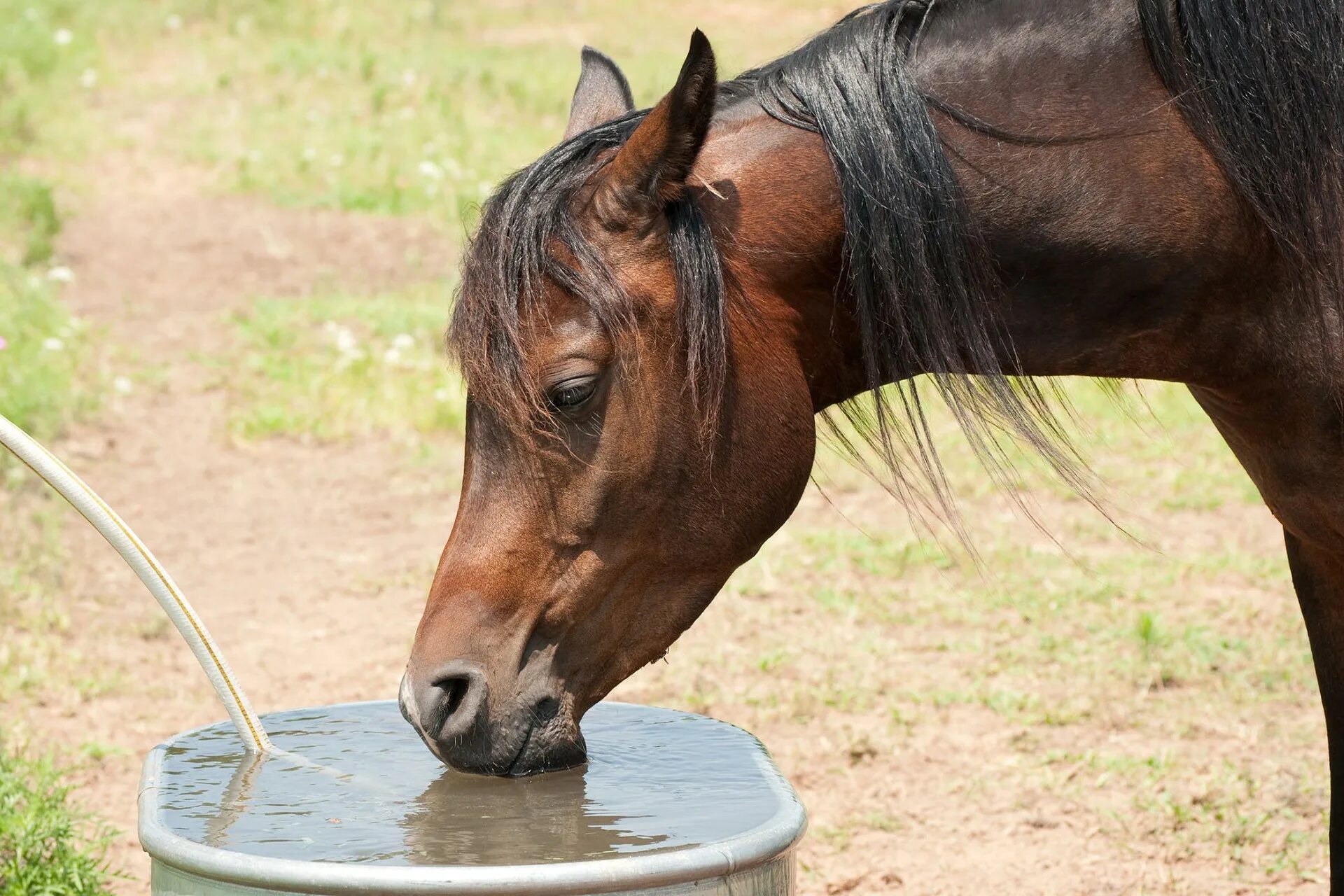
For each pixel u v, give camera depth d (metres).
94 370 11.81
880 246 3.68
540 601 3.69
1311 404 3.98
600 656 3.79
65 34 21.12
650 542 3.74
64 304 13.13
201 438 11.08
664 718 4.29
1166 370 4.05
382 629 8.32
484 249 3.59
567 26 26.05
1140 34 3.80
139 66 21.58
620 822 3.33
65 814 5.59
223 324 13.09
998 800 6.37
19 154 17.28
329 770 3.77
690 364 3.58
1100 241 3.79
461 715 3.59
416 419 11.42
